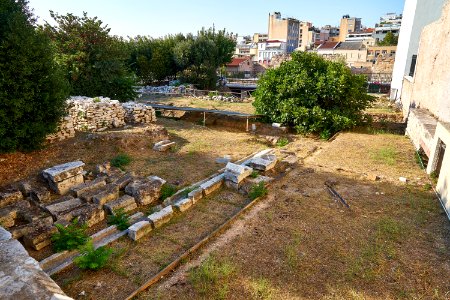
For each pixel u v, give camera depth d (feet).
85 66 56.29
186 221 20.85
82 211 20.71
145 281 14.99
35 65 29.22
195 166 31.68
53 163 30.40
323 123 46.14
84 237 18.13
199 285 14.58
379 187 26.03
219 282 14.74
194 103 73.05
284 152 37.14
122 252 17.20
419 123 35.78
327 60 51.31
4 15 29.22
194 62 118.52
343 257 16.63
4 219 19.24
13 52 27.84
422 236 18.66
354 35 303.48
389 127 52.08
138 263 16.39
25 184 24.34
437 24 40.68
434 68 40.68
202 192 24.58
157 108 58.70
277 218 20.94
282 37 320.09
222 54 126.11
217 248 17.56
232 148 39.01
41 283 12.25
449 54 34.88
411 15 68.08
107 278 15.26
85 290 14.39
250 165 30.22
